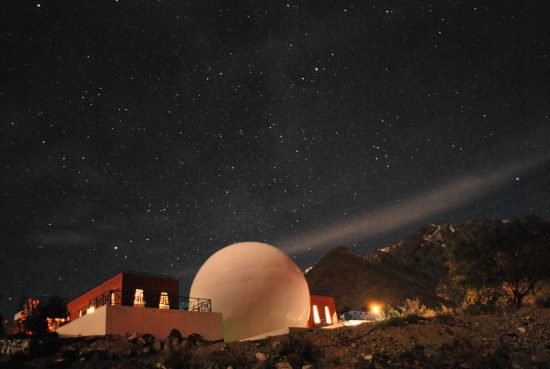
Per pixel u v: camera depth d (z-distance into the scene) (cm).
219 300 2395
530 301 2394
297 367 1164
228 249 2666
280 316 2420
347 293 8775
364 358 1187
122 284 2533
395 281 9000
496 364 1043
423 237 13225
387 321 1483
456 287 2988
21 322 2138
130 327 1911
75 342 1623
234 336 2339
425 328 1345
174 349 1447
